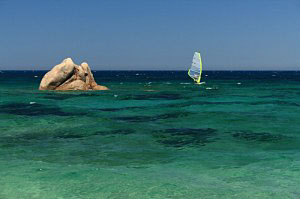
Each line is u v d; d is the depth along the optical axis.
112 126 24.25
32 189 12.15
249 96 47.97
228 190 12.00
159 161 15.61
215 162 15.41
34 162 15.39
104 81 104.25
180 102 39.88
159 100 42.22
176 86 73.75
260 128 23.42
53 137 20.61
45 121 26.06
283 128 23.42
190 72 79.25
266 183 12.70
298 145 18.62
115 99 42.72
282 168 14.48
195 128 23.55
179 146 18.44
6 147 18.09
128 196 11.50
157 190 12.01
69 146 18.39
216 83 91.44
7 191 11.98
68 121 26.17
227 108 34.06
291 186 12.40
